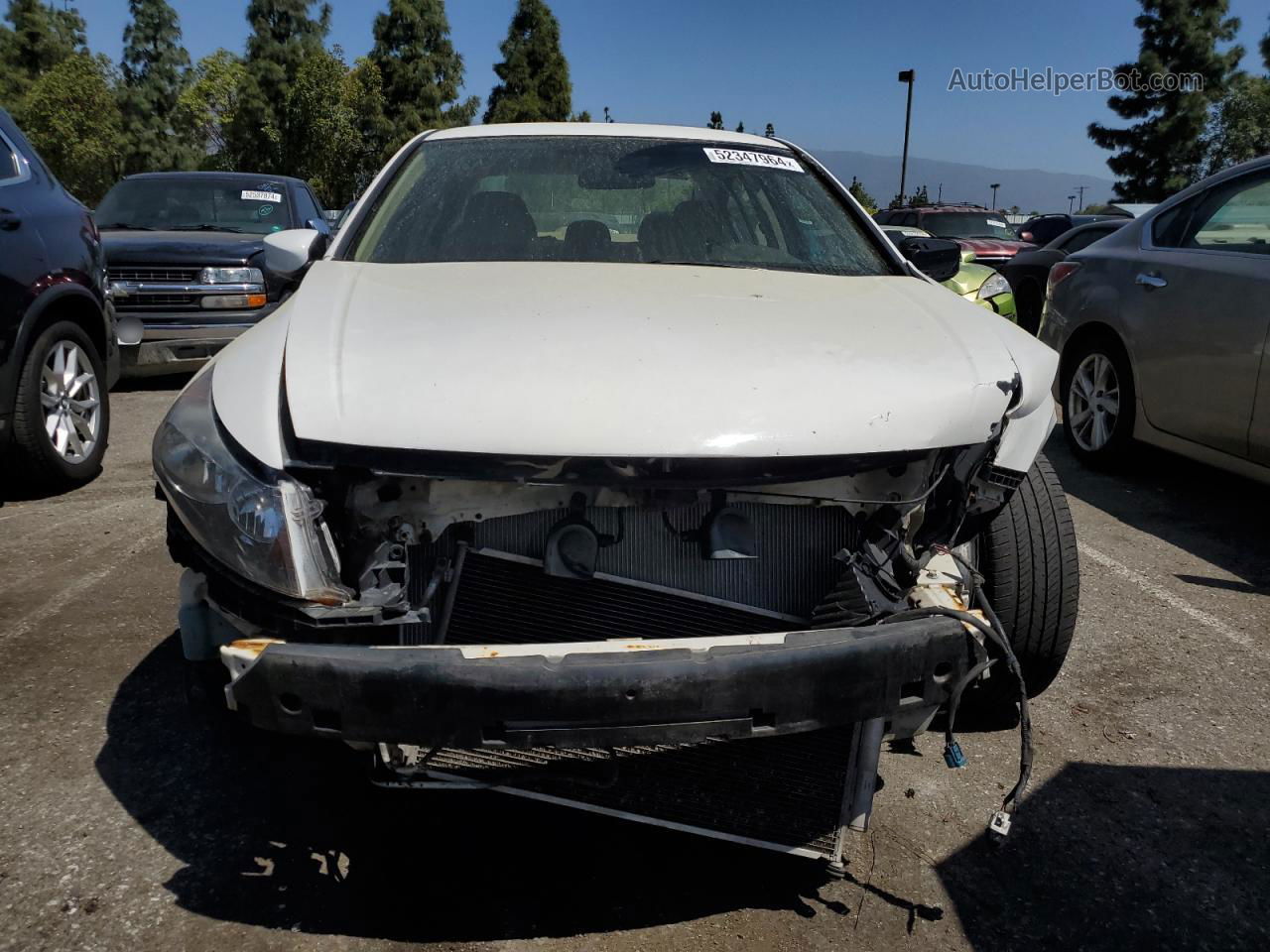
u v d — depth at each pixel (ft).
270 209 29.04
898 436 6.55
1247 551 14.69
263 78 135.95
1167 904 7.38
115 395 24.62
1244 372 14.34
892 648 6.20
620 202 10.25
